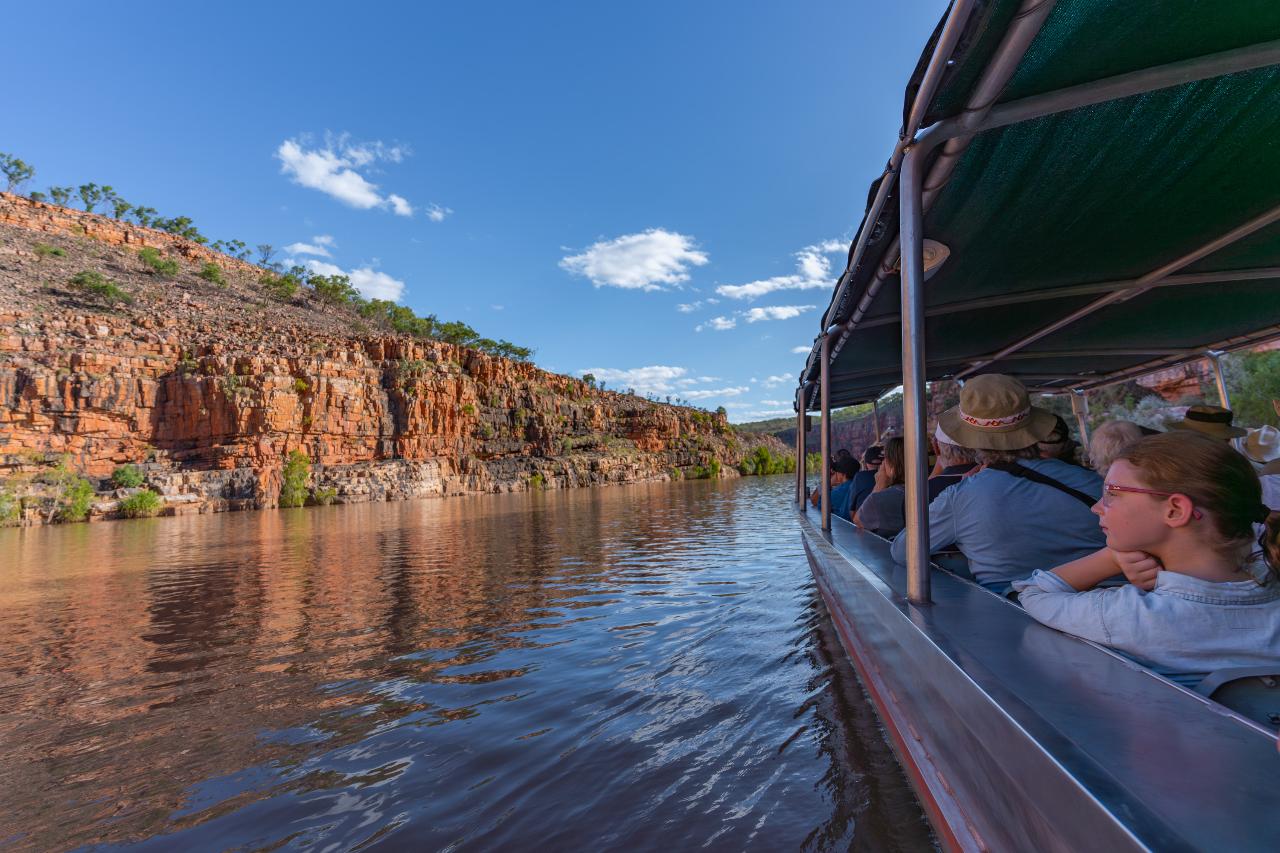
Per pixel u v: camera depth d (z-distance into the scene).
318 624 7.04
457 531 21.25
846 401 7.04
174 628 7.20
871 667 3.12
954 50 1.37
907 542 2.08
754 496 38.50
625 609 7.04
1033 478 2.12
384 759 3.31
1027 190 2.26
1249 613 1.21
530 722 3.73
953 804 1.75
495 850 2.37
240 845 2.52
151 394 64.50
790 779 2.79
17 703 4.62
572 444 99.06
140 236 123.94
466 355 93.19
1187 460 1.26
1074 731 1.07
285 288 125.50
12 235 102.12
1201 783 0.88
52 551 19.77
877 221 2.32
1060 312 4.06
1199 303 3.87
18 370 59.00
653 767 3.02
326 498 60.38
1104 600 1.42
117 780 3.21
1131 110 1.83
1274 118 1.90
